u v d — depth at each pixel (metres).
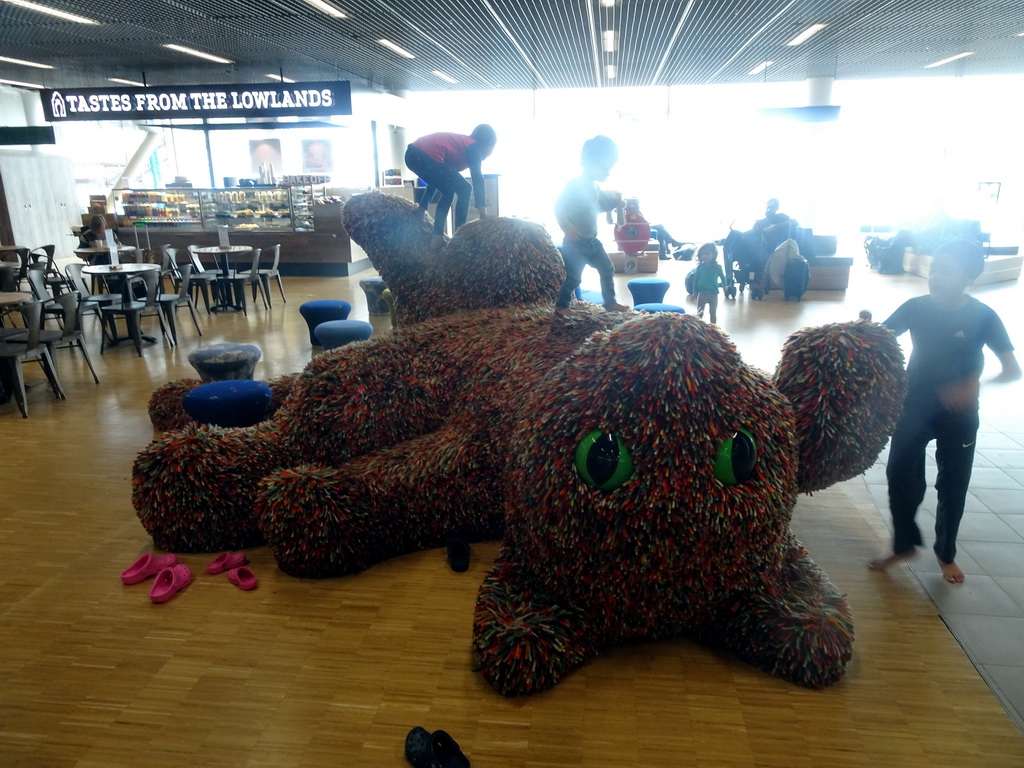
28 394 5.99
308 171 18.52
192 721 2.22
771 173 17.36
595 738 2.12
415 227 3.72
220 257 11.44
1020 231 16.77
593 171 3.08
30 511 3.77
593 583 2.28
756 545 2.22
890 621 2.69
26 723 2.22
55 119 8.99
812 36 10.42
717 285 7.34
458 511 3.16
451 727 2.17
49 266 10.60
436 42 10.66
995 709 2.23
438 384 3.22
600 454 2.12
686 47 11.27
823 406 2.42
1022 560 3.13
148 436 4.94
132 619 2.77
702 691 2.31
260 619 2.75
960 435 2.71
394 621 2.73
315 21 9.12
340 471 3.08
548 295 3.52
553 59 12.35
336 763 2.04
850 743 2.09
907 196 18.36
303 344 7.77
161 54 11.48
